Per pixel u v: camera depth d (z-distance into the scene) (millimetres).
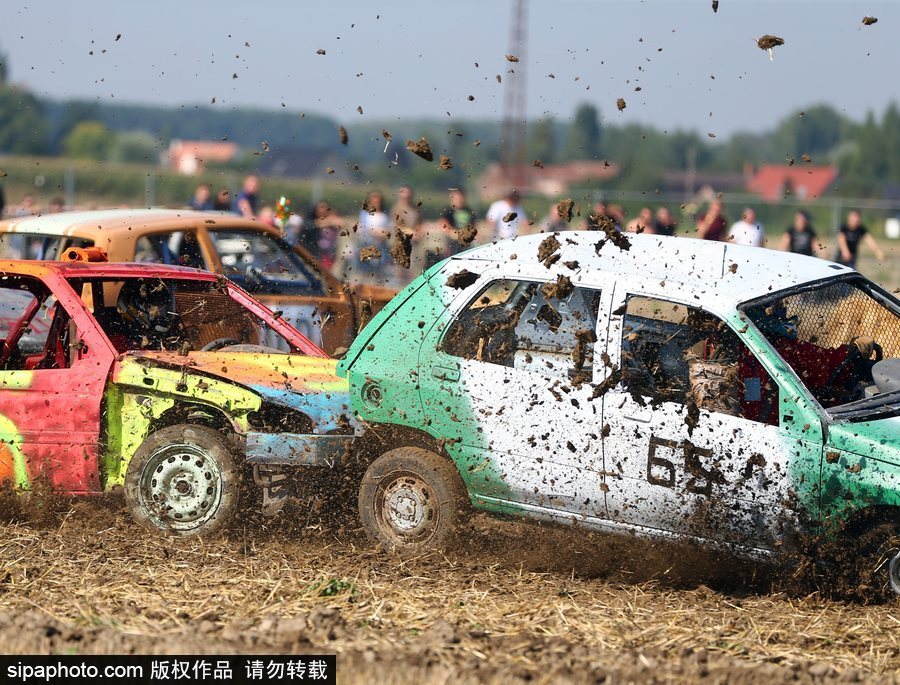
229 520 18625
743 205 67750
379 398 18188
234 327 22109
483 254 18438
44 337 22203
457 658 13133
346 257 45125
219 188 63500
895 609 15578
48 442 19250
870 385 17531
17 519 19391
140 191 72000
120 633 13617
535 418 17281
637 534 16828
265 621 14156
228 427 19484
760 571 16625
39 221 28156
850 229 53688
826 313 17609
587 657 13312
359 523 19062
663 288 17094
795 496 15938
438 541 17703
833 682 12695
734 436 16266
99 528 18953
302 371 20062
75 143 172250
